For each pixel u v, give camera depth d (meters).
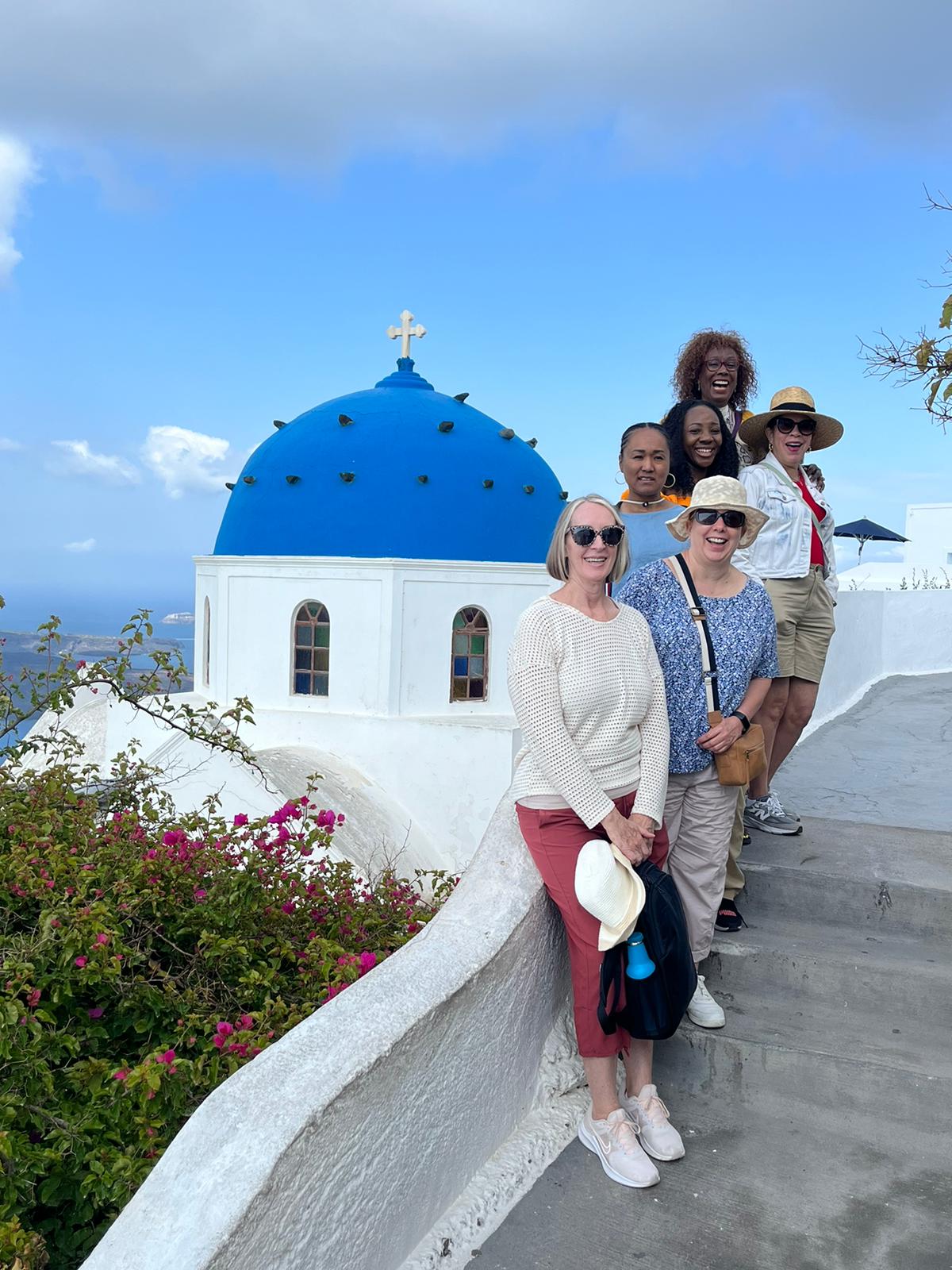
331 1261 2.19
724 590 3.59
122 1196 3.41
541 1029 3.22
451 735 14.25
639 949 2.88
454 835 14.30
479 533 15.42
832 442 4.88
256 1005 5.07
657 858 3.18
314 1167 2.10
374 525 15.10
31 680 5.98
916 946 3.97
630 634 3.13
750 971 3.90
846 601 10.07
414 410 16.20
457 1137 2.69
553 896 3.02
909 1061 3.31
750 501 4.54
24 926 4.91
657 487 4.30
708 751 3.48
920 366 3.64
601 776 3.07
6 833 5.64
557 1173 2.90
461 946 2.81
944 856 4.50
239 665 15.61
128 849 5.56
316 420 16.30
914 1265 2.56
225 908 5.36
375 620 14.84
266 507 15.74
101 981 4.46
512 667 3.03
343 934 6.02
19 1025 3.65
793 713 4.78
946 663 12.43
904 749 7.85
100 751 17.58
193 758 12.72
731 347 5.65
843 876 4.23
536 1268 2.53
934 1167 2.97
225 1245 1.86
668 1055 3.50
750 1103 3.30
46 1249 3.37
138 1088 3.78
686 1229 2.68
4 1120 3.41
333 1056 2.26
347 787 13.90
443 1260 2.53
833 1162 2.99
